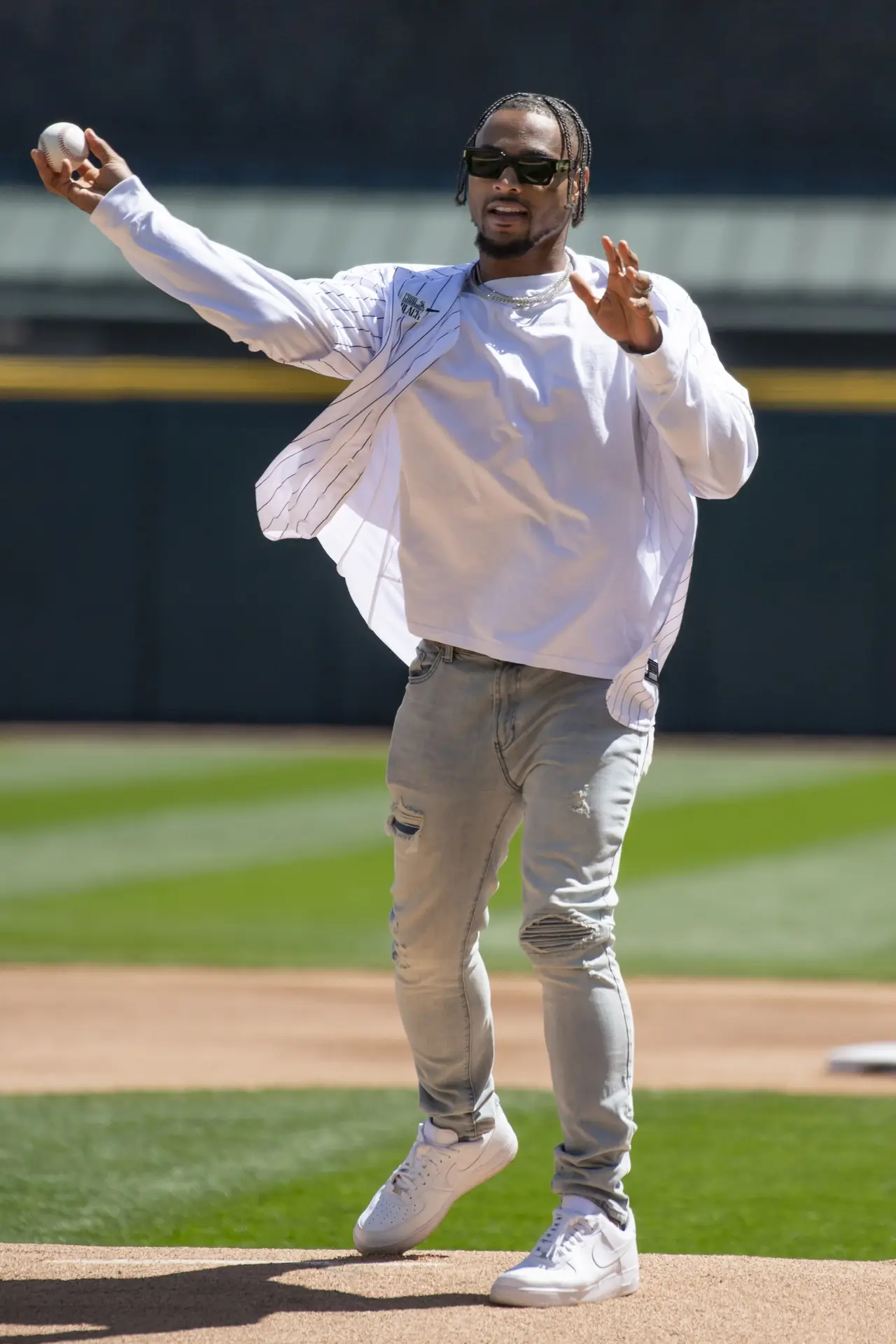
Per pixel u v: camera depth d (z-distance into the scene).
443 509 13.16
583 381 12.95
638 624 13.23
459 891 13.57
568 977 12.91
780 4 86.31
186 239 12.73
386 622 14.43
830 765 69.06
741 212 84.31
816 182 85.56
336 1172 19.27
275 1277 13.39
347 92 87.81
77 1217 17.27
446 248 83.25
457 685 13.27
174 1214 17.42
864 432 80.31
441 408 13.00
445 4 87.50
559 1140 21.05
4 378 82.69
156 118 88.00
